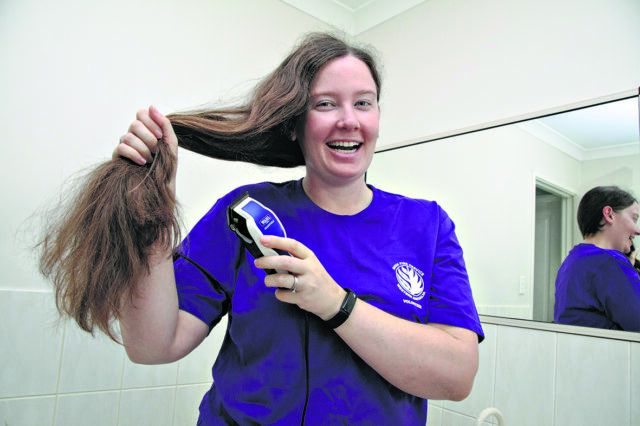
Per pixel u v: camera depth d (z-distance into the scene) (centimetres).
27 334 140
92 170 54
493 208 168
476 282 171
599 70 148
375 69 73
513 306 158
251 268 66
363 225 69
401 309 64
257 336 62
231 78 199
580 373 137
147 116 54
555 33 162
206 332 68
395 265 66
